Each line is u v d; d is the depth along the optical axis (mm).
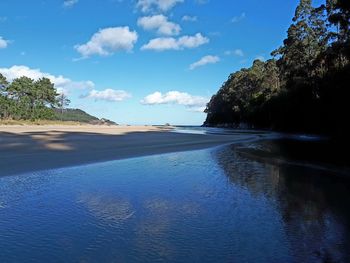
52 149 24016
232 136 52125
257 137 50844
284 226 8469
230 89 120062
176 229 8219
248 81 107938
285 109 69938
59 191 11977
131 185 13266
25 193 11547
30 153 21359
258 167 18406
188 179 14680
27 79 104375
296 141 41156
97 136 40500
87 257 6594
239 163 20016
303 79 60375
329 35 60531
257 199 11219
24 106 100000
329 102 44281
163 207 10180
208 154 24938
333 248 7121
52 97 112312
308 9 66375
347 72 38188
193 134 55562
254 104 96125
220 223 8688
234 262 6434
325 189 12828
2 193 11469
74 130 55594
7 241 7348
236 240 7520
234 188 12906
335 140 40000
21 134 39562
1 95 96000
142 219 8984
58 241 7391
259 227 8383
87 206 10156
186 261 6469
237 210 9883
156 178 14820
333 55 45438
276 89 85312
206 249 7027
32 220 8766
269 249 7039
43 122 93438
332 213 9633
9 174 14688
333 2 57312
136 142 33719
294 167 18516
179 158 22172
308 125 59750
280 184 13734
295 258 6625
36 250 6902
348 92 37875
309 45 64750
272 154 25250
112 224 8555
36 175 14750
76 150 24172
